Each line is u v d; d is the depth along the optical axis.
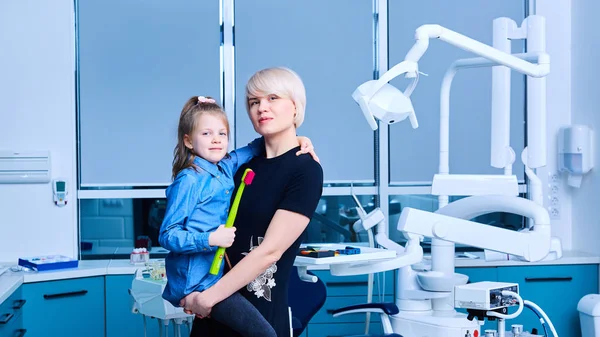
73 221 4.27
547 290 4.21
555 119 4.62
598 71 4.32
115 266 3.98
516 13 4.66
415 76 2.83
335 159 4.54
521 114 4.68
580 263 4.23
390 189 4.53
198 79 4.42
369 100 2.71
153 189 4.38
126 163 4.38
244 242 2.10
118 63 4.36
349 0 4.51
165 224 2.04
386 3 4.52
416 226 2.87
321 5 4.49
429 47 4.56
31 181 4.18
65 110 4.25
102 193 4.33
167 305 2.90
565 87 4.62
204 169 2.12
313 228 4.55
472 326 2.87
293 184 2.07
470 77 4.61
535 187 3.43
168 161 4.41
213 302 2.00
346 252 2.71
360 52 4.54
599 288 4.25
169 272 2.13
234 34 4.43
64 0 4.24
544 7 4.61
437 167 4.61
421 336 2.91
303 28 4.48
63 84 4.25
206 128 2.12
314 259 2.54
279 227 2.01
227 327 2.11
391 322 3.05
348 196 4.56
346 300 4.20
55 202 4.23
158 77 4.39
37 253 4.23
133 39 4.36
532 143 3.42
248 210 2.10
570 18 4.61
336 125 4.53
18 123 4.21
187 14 4.39
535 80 3.39
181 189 2.06
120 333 3.94
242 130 4.44
